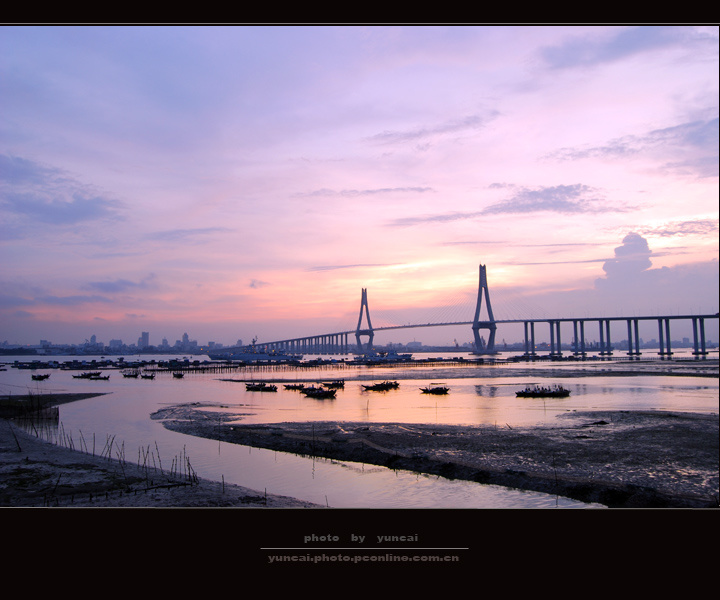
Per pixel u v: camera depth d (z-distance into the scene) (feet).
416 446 154.40
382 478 119.75
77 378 567.59
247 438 172.04
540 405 267.80
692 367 594.24
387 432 181.57
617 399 291.79
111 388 427.74
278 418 229.45
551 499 101.91
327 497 103.45
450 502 99.66
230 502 93.61
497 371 593.01
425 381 458.91
